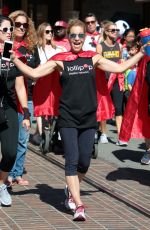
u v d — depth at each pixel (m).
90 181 8.91
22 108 7.52
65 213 7.43
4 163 7.41
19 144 8.61
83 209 7.14
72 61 7.20
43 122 11.69
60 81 7.28
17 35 8.28
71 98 7.16
